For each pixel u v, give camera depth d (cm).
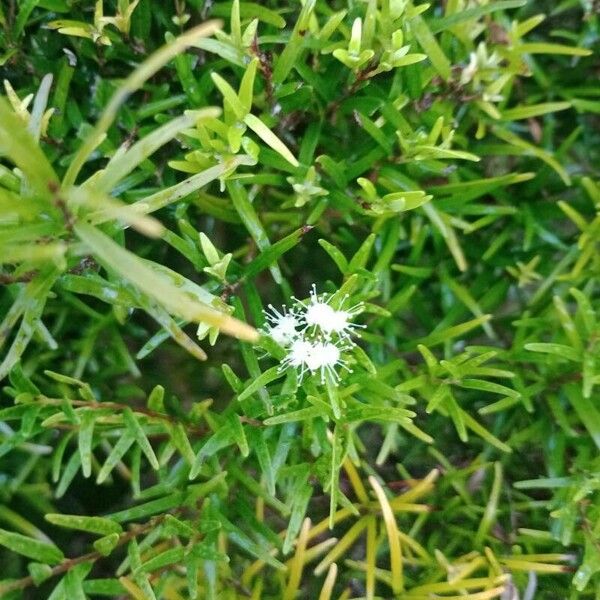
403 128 16
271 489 14
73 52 17
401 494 17
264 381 14
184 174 17
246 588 17
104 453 18
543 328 17
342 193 16
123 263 10
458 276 18
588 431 17
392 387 16
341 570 18
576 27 19
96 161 17
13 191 13
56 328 17
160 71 17
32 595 17
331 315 15
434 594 16
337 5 17
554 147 19
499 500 17
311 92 16
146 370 18
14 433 14
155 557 14
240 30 14
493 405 16
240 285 16
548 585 17
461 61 17
